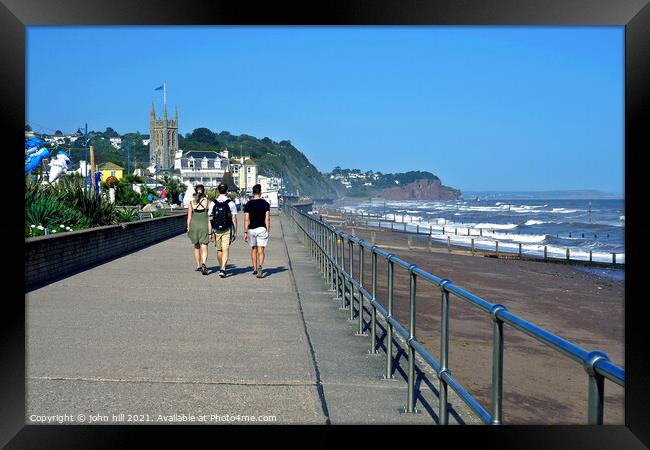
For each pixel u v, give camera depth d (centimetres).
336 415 479
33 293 1025
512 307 1633
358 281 842
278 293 1087
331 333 784
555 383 560
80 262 1362
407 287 1445
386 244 4953
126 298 990
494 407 322
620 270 3259
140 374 575
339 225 8362
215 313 885
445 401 423
